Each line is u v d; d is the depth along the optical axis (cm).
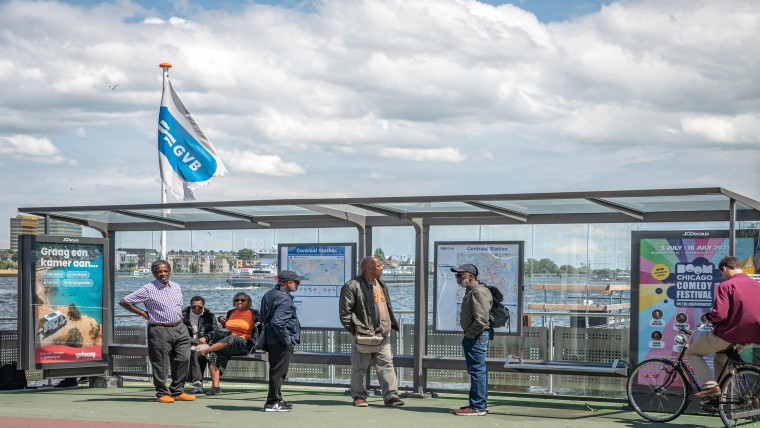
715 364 978
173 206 1208
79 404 1138
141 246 1387
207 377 1311
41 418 1002
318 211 1183
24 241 1283
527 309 1173
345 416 1027
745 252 1057
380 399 1191
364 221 1250
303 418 1011
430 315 1204
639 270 1085
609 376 1091
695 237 1064
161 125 1838
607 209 1120
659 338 1072
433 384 1208
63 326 1312
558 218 1146
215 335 1262
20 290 1280
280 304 1057
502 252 1173
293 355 1273
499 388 1190
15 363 1348
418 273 1196
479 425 966
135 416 1029
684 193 950
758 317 900
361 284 1109
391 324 1130
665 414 1006
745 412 921
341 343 1265
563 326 1157
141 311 1155
